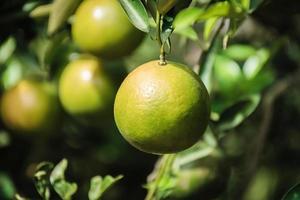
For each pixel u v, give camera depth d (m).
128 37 0.98
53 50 1.08
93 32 0.98
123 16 0.98
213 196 1.06
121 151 1.39
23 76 1.20
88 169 1.36
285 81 1.23
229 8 0.86
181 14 0.82
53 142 1.31
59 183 0.94
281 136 1.31
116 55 0.99
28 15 1.09
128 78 0.79
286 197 0.85
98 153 1.38
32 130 1.19
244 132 1.26
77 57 1.15
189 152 1.04
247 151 1.18
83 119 1.12
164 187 1.00
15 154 1.25
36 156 1.29
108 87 1.09
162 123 0.77
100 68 1.09
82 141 1.36
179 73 0.78
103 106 1.09
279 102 1.29
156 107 0.77
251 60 1.18
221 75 1.17
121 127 0.79
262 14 1.10
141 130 0.77
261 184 1.33
